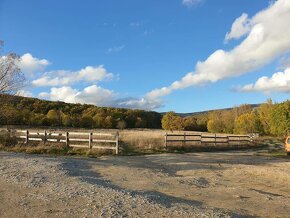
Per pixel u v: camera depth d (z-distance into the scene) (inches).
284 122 2642.7
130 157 874.1
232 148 1379.2
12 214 286.7
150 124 4252.0
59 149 940.6
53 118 3011.8
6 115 1381.6
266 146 1630.2
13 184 417.7
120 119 3703.3
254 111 3378.4
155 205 318.3
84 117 3262.8
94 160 761.6
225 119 3329.2
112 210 296.5
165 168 678.5
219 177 579.8
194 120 3513.8
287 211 335.0
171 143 1170.6
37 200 336.5
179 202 344.8
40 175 486.0
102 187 407.8
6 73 1306.6
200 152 1141.7
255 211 326.3
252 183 533.3
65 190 385.1
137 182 483.8
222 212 304.0
